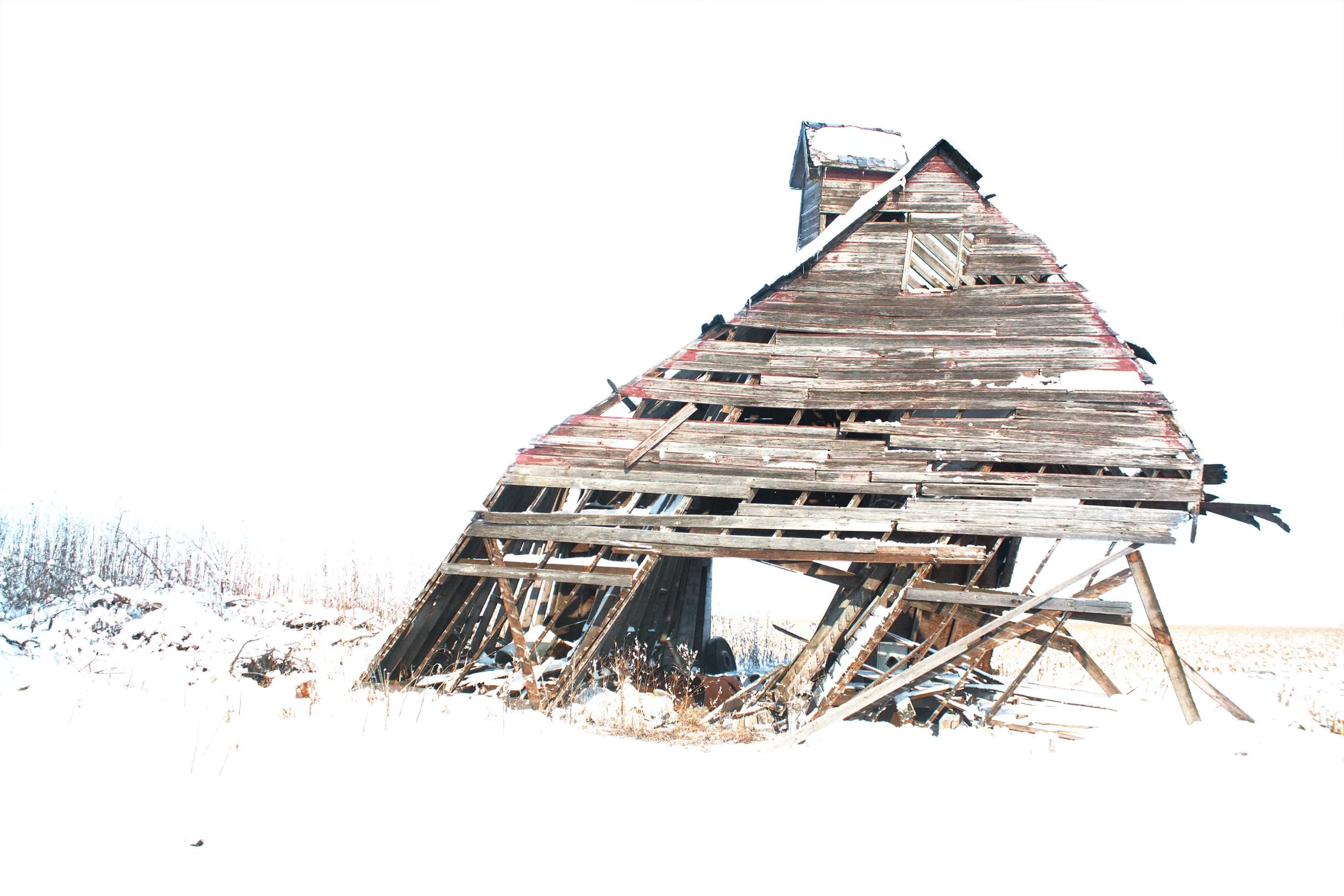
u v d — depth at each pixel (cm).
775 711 1084
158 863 496
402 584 2008
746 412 1221
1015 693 1172
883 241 1201
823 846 635
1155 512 1036
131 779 600
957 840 659
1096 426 1074
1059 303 1138
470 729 872
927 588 1045
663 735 972
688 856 600
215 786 614
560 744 870
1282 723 1149
